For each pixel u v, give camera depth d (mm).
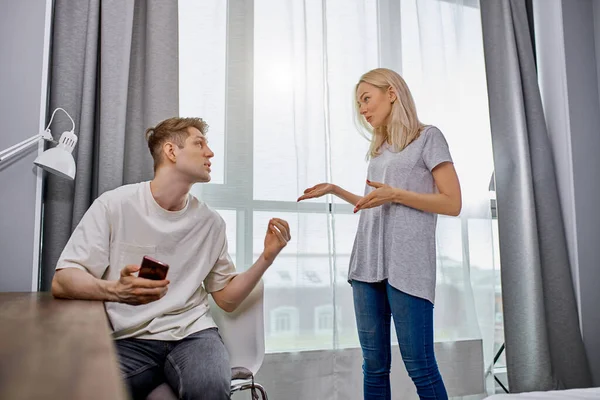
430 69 2230
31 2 1593
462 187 2213
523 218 2234
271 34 2041
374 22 2201
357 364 1978
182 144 1321
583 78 2418
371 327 1562
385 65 2195
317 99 2059
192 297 1344
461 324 2115
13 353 405
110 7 1748
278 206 1963
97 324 626
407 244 1501
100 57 1760
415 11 2273
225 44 1979
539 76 2502
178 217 1343
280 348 1907
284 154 1993
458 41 2297
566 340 2215
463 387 2090
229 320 1408
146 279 1007
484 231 2221
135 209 1300
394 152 1623
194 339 1229
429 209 1493
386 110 1637
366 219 1631
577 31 2443
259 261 1382
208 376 1062
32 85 1556
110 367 348
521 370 2158
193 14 1960
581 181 2330
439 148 1560
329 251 1984
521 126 2279
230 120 1951
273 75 2021
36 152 1533
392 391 2000
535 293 2172
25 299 1075
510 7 2379
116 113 1697
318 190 1699
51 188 1635
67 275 1113
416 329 1464
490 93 2316
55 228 1624
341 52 2131
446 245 2145
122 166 1692
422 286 1480
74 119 1707
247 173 1947
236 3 2014
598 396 997
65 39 1724
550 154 2334
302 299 1940
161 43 1805
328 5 2148
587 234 2311
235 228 1921
